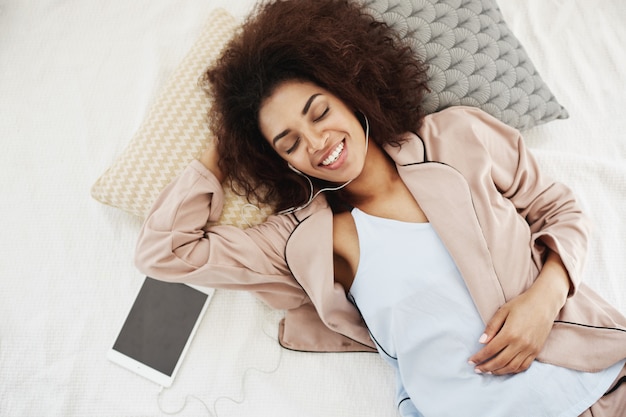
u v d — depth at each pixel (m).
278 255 1.21
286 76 1.06
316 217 1.18
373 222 1.14
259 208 1.27
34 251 1.39
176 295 1.33
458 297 1.08
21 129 1.50
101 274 1.37
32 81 1.54
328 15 1.21
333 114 1.05
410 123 1.20
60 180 1.44
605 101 1.43
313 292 1.19
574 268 1.05
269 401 1.26
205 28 1.40
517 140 1.19
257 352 1.31
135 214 1.33
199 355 1.31
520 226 1.13
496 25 1.34
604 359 1.03
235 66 1.10
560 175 1.36
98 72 1.53
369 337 1.25
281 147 1.07
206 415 1.27
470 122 1.17
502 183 1.17
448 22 1.30
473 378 1.04
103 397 1.29
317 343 1.29
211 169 1.24
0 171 1.46
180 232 1.16
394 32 1.28
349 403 1.26
